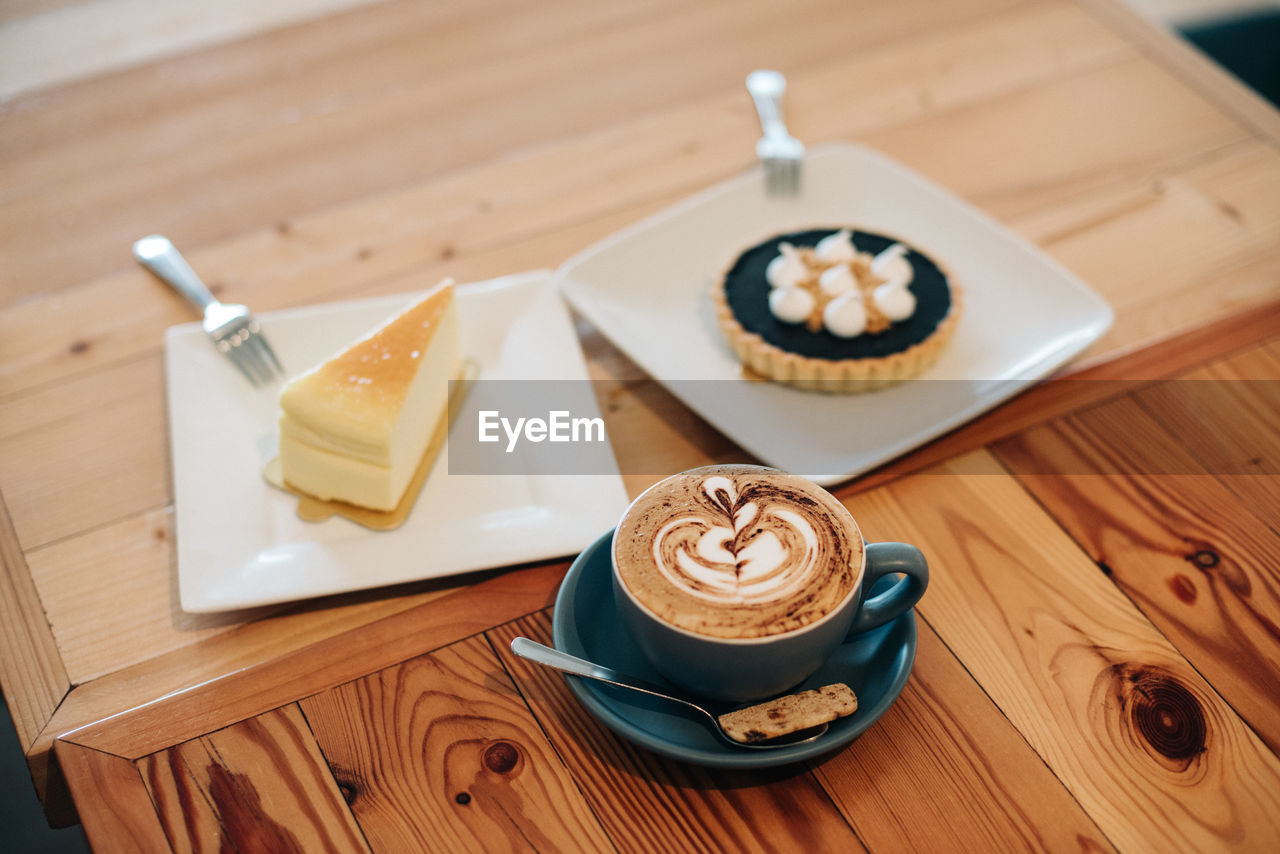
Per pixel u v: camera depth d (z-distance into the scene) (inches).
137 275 35.4
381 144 38.9
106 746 25.8
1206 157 37.3
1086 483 29.4
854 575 24.1
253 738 25.9
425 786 25.2
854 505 29.2
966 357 32.1
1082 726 25.6
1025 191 36.8
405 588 28.2
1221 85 39.9
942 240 34.7
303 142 39.0
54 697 26.8
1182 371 31.5
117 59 43.2
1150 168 37.1
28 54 43.7
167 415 31.9
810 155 36.8
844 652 26.0
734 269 33.1
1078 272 34.4
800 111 39.7
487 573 28.4
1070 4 44.2
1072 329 32.2
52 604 28.2
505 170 38.0
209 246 36.1
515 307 33.1
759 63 41.9
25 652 27.5
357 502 29.2
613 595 26.7
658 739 24.4
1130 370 31.6
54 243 36.4
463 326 32.9
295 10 45.6
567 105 40.2
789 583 24.0
